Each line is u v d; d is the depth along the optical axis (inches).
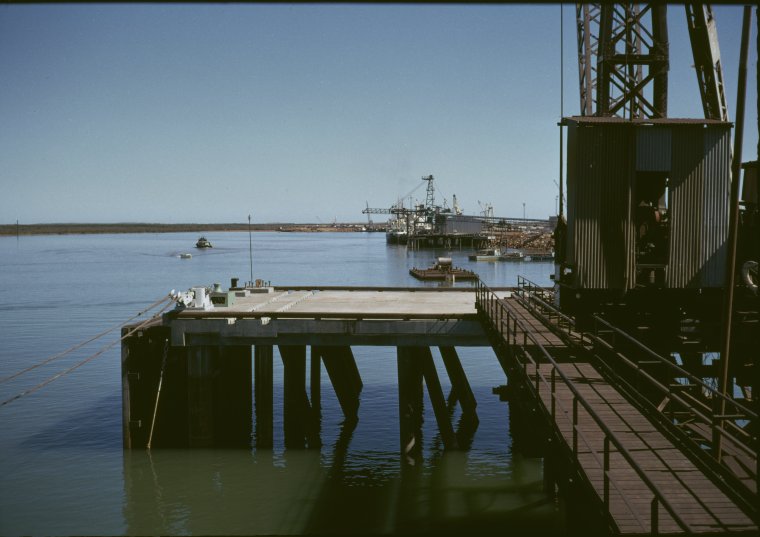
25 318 2544.3
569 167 813.2
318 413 1269.7
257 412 1050.7
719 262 783.7
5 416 1228.5
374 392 1413.6
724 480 418.9
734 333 780.6
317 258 7106.3
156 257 7234.3
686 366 806.5
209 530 800.3
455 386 1227.9
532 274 4790.8
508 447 1077.8
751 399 732.7
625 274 780.6
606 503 371.6
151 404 1032.2
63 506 862.5
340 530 794.8
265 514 836.0
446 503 866.8
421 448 1074.7
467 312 1056.8
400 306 1165.1
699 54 912.3
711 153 775.1
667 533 346.0
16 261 6451.8
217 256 7504.9
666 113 919.7
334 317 1002.7
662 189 896.3
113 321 2460.6
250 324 1007.6
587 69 1385.3
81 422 1192.2
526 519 816.9
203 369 1022.4
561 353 714.8
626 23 930.1
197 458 1011.3
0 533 791.7
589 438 474.9
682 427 611.2
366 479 949.8
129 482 930.1
